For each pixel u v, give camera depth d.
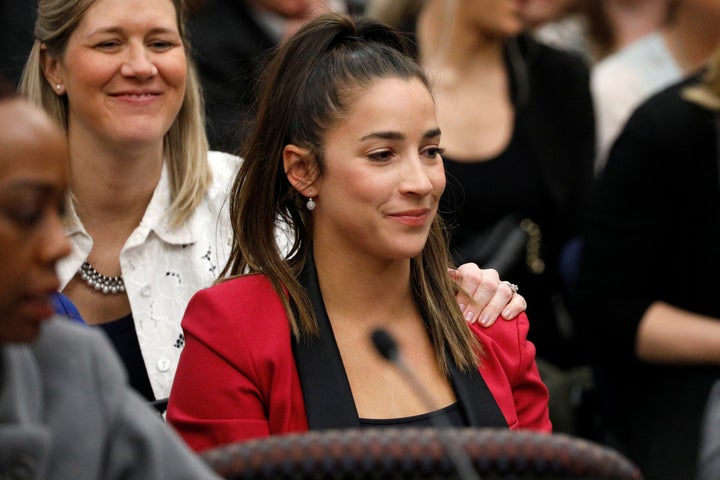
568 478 5.49
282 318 9.01
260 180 9.35
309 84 9.08
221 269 11.12
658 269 13.92
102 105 10.56
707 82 13.69
